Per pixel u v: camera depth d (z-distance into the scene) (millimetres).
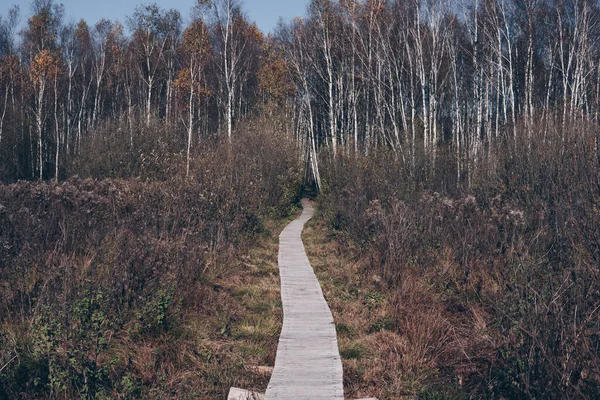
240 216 17203
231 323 9203
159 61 41938
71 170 33406
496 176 18609
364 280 11938
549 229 12102
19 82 44469
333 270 13406
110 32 48594
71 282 8469
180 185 16750
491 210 14031
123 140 31422
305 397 6277
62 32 45969
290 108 43906
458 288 10602
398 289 10445
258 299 10727
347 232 16938
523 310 6750
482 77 33500
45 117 41812
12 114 40812
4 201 13586
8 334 7285
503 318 7363
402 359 7598
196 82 37844
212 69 42938
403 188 22172
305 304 10391
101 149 31031
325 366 7242
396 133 29625
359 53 35719
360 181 23094
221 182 18750
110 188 16062
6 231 11195
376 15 34656
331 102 34188
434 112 30281
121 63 47438
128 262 9492
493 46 31062
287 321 9281
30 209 13094
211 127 45000
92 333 7055
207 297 10008
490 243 11883
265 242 17984
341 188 26062
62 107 44344
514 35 33031
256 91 47875
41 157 39188
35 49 45219
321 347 7973
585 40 28656
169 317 8531
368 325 9102
